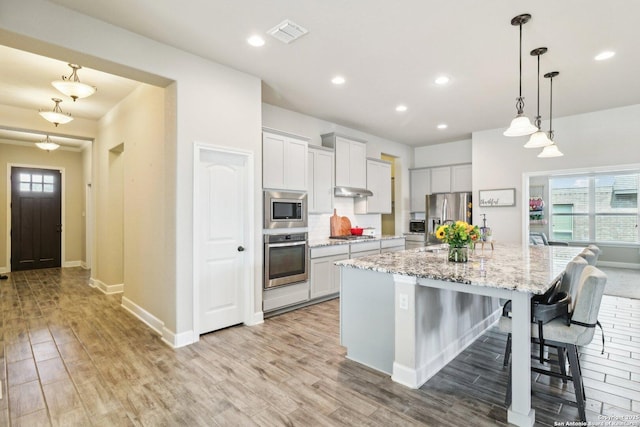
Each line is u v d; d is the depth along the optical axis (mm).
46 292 4980
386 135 6383
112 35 2574
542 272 2223
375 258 2883
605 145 4852
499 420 1906
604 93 4137
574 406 1948
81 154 7508
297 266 4141
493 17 2492
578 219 8188
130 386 2285
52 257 7207
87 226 7090
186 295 3029
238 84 3432
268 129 3904
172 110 3021
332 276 4625
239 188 3523
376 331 2533
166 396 2162
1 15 2109
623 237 7625
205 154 3238
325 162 4945
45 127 4746
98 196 5238
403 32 2711
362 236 5609
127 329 3402
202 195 3215
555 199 8484
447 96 4250
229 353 2826
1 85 3764
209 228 3270
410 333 2275
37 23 2236
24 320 3682
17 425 1871
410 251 3436
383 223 7449
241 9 2385
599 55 3113
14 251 6770
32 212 6977
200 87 3121
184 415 1962
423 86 3910
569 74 3549
